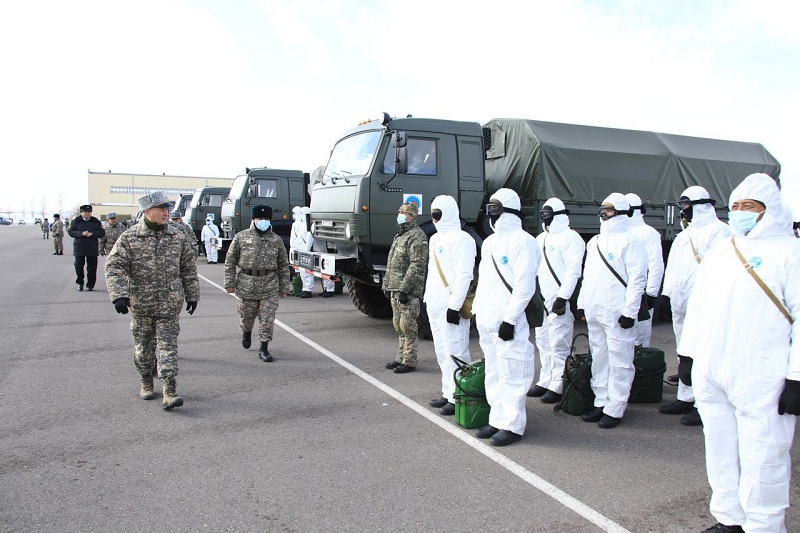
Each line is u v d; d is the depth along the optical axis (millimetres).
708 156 9070
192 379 5410
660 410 4773
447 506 3051
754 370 2504
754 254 2566
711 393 2697
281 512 2973
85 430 4074
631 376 4414
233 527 2822
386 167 6871
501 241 3971
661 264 5008
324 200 7707
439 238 4641
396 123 6953
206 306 9820
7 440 3877
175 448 3787
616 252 4332
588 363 4691
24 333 7262
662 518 2961
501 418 3996
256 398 4863
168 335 4578
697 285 2852
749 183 2617
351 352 6566
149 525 2834
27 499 3076
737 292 2576
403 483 3318
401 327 5715
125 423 4227
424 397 4969
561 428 4344
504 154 7961
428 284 4734
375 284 7617
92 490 3189
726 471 2688
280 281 6277
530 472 3498
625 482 3383
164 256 4508
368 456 3701
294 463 3578
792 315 2463
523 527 2848
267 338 6113
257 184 15578
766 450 2488
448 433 4141
